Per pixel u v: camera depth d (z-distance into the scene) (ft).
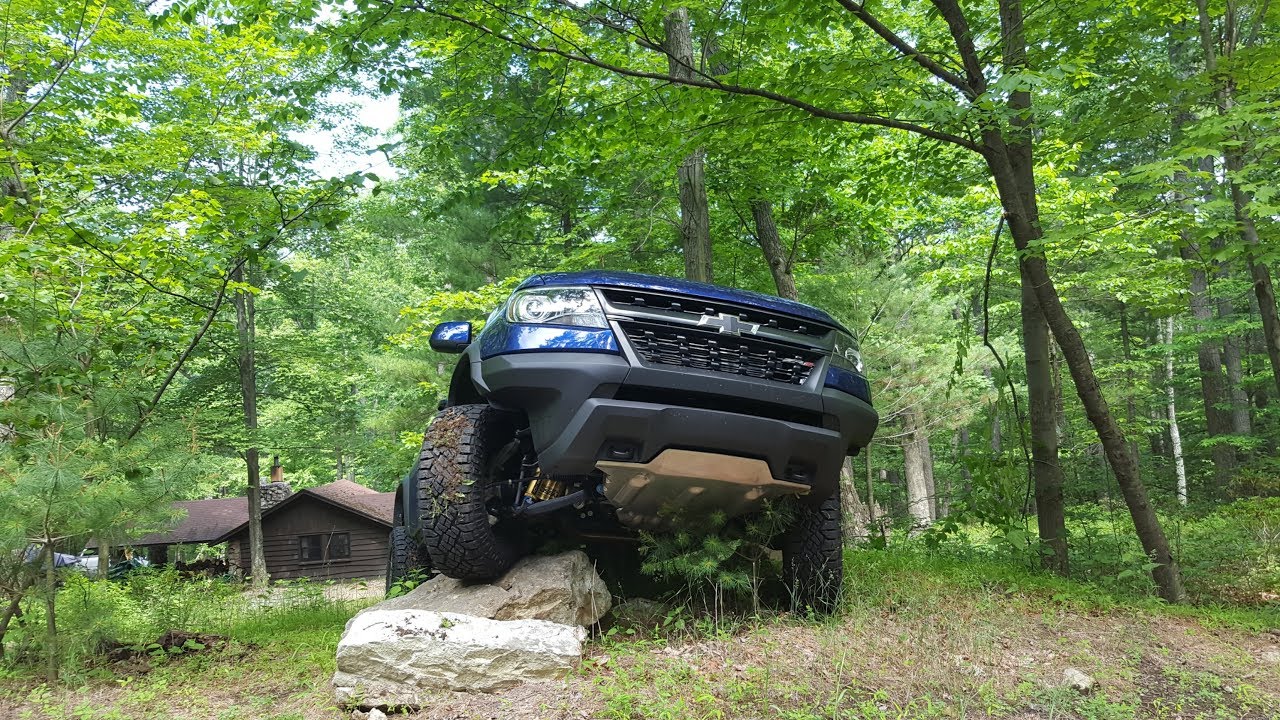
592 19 21.27
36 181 22.41
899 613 14.15
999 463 21.34
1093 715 9.72
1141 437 62.44
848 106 23.89
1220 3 20.04
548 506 12.97
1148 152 37.27
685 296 12.51
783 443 12.30
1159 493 34.96
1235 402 58.70
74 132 32.53
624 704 9.73
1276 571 20.44
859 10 19.66
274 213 20.01
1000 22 22.03
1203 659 12.51
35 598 13.37
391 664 10.78
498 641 11.04
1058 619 14.70
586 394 11.69
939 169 26.35
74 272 18.72
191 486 14.69
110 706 11.37
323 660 13.29
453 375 14.75
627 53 24.18
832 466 13.21
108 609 13.92
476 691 10.75
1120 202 18.33
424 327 59.47
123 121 34.58
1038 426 21.11
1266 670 12.05
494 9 19.94
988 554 22.53
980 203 49.52
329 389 80.38
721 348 12.49
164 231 22.44
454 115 24.84
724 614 14.44
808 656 11.61
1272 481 45.37
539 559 13.91
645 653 11.92
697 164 31.53
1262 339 60.44
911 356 51.57
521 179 36.37
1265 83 17.85
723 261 49.49
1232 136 17.51
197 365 69.82
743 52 23.03
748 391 12.21
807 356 13.11
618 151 30.25
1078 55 19.71
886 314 52.19
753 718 9.42
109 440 14.78
